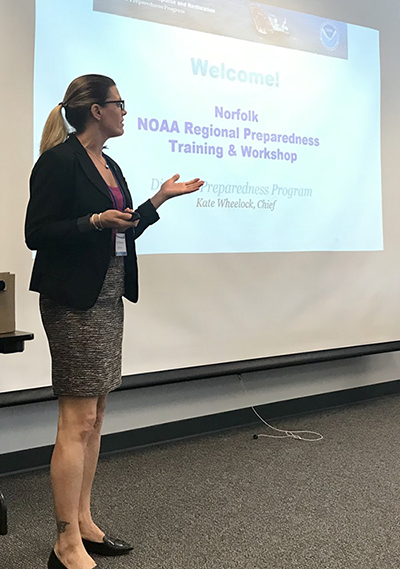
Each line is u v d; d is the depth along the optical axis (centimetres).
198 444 302
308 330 335
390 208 364
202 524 212
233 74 302
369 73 352
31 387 255
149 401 301
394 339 370
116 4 266
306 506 226
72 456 167
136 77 273
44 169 162
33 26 246
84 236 161
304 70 326
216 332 304
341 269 345
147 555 190
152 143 278
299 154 326
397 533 204
